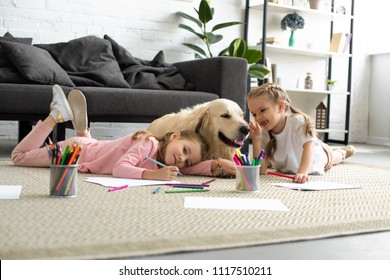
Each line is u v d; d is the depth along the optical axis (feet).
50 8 13.89
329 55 18.71
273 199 5.74
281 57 18.24
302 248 4.06
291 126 8.06
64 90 10.28
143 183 6.54
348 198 6.07
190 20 15.53
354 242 4.29
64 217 4.56
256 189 6.31
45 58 11.39
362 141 20.16
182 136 7.49
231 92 11.63
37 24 13.78
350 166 10.03
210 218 4.68
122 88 11.34
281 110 8.06
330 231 4.51
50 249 3.59
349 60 18.71
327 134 18.95
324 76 19.11
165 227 4.29
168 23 15.56
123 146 7.54
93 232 4.06
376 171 9.20
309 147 7.82
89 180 6.74
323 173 8.54
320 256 3.86
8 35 12.02
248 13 16.88
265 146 8.36
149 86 12.39
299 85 18.56
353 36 19.69
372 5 19.92
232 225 4.44
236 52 14.43
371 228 4.68
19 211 4.74
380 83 19.76
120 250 3.68
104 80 11.98
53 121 7.97
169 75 12.96
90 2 14.39
